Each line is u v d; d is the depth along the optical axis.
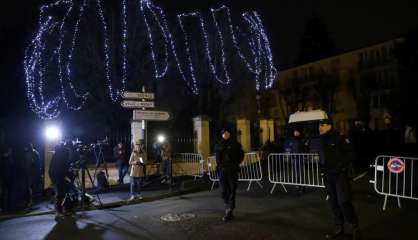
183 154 17.02
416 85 28.98
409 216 8.23
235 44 24.69
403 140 18.36
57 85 21.50
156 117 13.49
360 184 12.33
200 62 24.27
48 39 21.06
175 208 10.09
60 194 9.70
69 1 19.50
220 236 7.27
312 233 7.28
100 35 22.08
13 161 10.52
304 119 19.98
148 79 22.89
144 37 22.59
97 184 12.99
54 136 13.04
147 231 7.86
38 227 8.66
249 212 9.16
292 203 10.02
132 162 11.54
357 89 39.28
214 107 24.94
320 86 41.22
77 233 8.00
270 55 27.06
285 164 12.17
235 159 8.60
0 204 10.22
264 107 34.38
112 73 22.27
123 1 20.75
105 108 22.73
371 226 7.59
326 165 6.87
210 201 10.92
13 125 11.71
